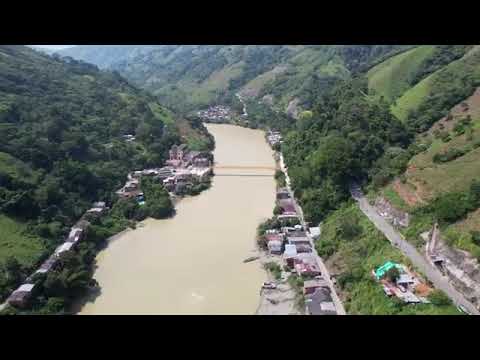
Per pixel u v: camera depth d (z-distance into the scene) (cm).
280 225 11494
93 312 8431
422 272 8119
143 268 10000
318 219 11538
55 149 13512
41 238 10356
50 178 12350
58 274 8825
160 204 12781
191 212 13088
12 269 8938
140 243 11269
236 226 12038
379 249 9188
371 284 8250
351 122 14012
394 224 9900
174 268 9950
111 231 11800
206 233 11675
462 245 7794
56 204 11700
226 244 11019
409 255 8650
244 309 8381
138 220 12606
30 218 10769
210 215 12838
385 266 8444
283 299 8612
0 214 10325
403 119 14025
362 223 10262
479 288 7219
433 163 10594
